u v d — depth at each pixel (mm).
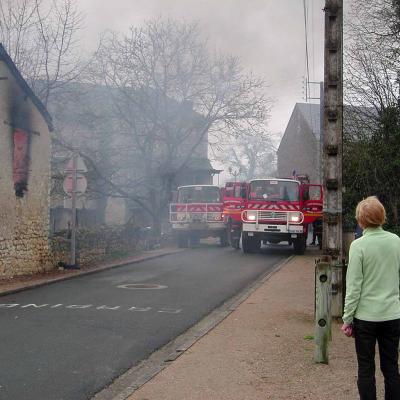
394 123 16375
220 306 11094
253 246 23266
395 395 4559
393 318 4562
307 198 22625
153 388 5637
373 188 16750
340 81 8977
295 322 9000
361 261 4633
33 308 10445
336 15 9039
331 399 5258
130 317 9711
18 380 6047
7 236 14094
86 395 5617
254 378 5953
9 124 14242
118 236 22172
